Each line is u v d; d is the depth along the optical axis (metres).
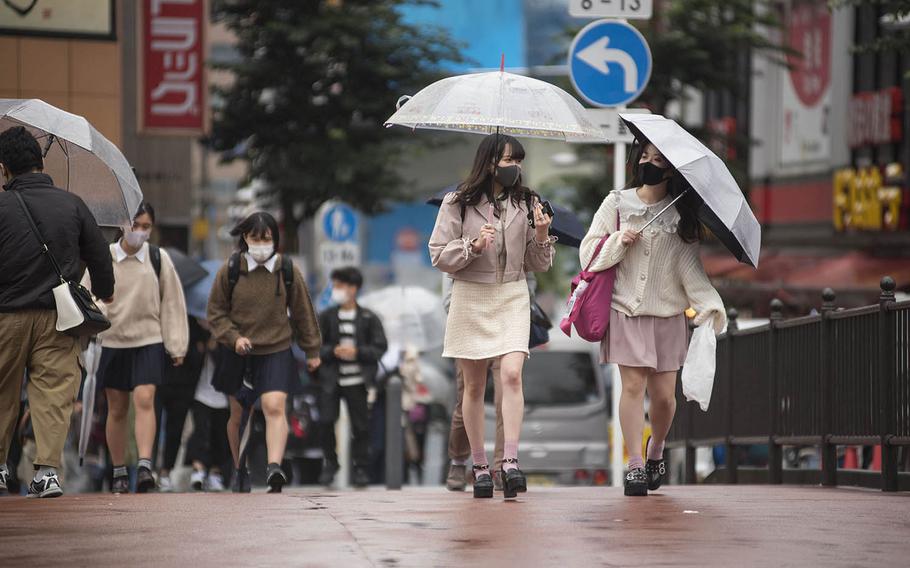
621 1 30.27
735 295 66.06
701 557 13.18
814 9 73.44
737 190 18.88
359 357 34.41
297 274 24.67
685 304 19.48
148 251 25.48
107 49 44.41
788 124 77.31
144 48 48.78
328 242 53.66
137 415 25.50
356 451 34.72
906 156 61.91
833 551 13.63
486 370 19.58
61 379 20.03
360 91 51.41
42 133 23.36
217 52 82.88
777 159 78.94
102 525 15.80
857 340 22.84
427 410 48.19
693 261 19.34
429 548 13.77
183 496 20.61
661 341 19.44
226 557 13.26
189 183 70.06
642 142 19.39
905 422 20.95
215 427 31.08
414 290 48.94
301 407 44.03
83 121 22.52
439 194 23.77
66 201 20.02
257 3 51.41
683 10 53.00
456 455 25.70
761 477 28.56
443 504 18.31
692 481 32.72
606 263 19.08
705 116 92.31
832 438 23.73
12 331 19.67
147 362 25.39
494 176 19.05
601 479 49.16
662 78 52.84
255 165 52.38
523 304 19.23
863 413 22.56
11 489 30.72
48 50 44.09
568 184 63.34
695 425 32.44
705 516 16.56
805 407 25.30
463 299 19.20
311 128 52.31
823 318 24.19
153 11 48.84
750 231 18.88
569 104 19.86
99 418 34.41
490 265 19.05
